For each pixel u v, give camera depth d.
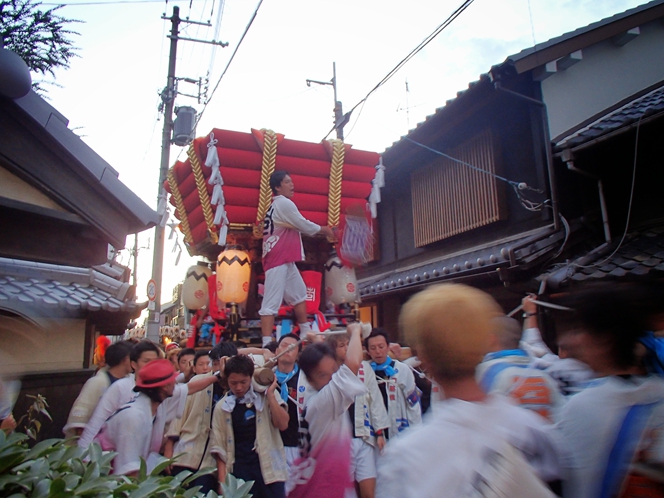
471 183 8.91
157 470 2.34
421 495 1.31
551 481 1.58
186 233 6.40
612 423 1.75
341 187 5.84
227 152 5.21
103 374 3.79
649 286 2.08
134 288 5.58
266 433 3.57
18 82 2.71
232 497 2.45
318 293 5.91
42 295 4.54
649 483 1.67
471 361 1.50
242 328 5.62
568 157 6.55
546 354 3.73
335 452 2.92
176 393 3.53
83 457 2.32
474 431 1.40
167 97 13.01
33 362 4.51
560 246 6.95
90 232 3.28
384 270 12.20
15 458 1.96
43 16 6.65
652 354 2.12
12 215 3.01
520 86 8.05
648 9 8.29
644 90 8.58
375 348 4.20
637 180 6.61
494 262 7.11
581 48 7.78
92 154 3.20
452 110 8.77
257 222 5.46
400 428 4.05
